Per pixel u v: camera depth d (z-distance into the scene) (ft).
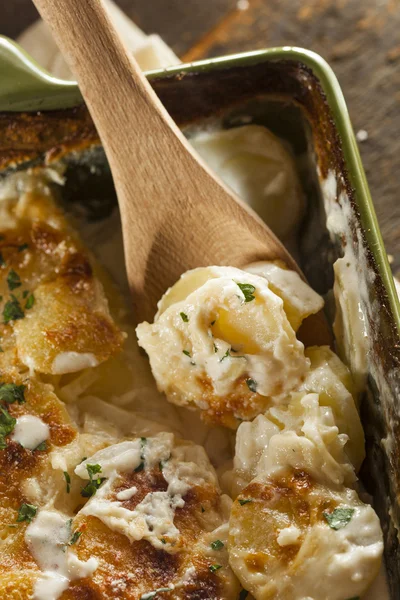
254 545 1.46
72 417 1.61
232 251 1.61
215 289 1.51
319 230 1.64
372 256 1.48
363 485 1.56
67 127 1.63
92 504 1.50
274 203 1.69
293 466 1.49
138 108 1.54
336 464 1.48
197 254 1.62
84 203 1.72
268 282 1.56
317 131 1.59
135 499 1.51
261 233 1.59
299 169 1.68
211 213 1.59
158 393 1.65
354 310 1.54
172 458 1.55
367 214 1.50
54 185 1.69
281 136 1.66
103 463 1.53
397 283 1.70
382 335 1.47
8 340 1.64
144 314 1.66
